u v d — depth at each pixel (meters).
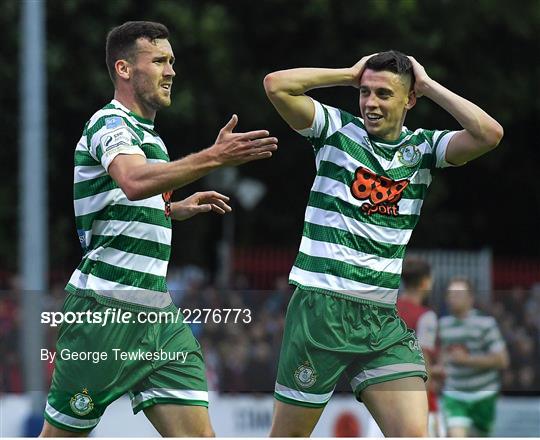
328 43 72.62
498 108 78.12
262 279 58.91
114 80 22.95
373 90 22.77
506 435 34.97
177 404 22.70
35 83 48.78
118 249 22.52
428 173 23.42
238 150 20.86
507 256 86.31
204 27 68.19
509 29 75.62
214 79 69.88
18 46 66.38
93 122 22.36
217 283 58.38
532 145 84.12
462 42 76.44
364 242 22.91
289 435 23.41
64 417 22.81
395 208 23.00
